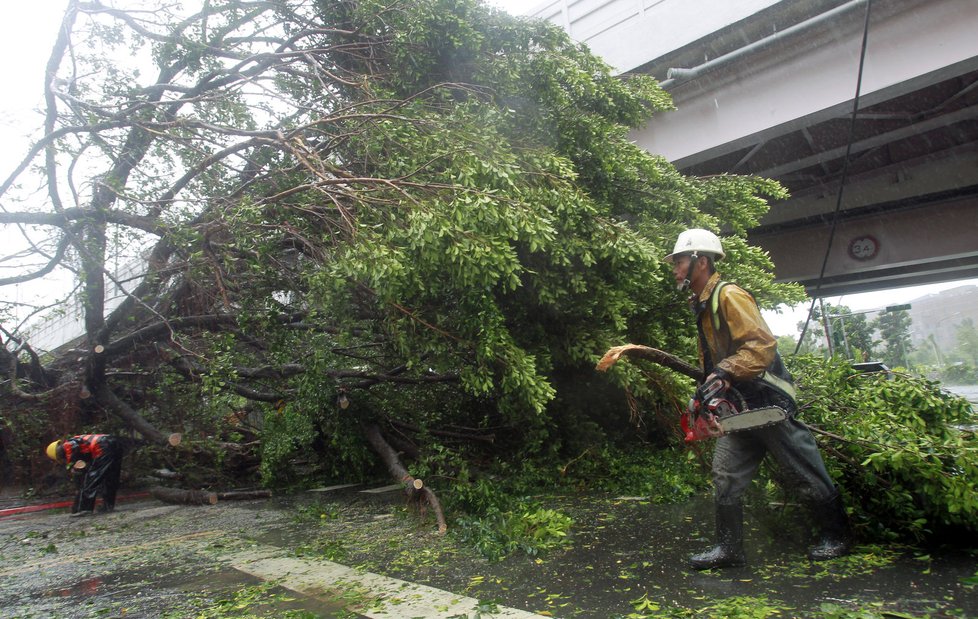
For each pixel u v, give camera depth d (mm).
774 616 2467
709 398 3021
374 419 8234
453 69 7105
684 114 12445
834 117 11000
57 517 7820
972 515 3113
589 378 7066
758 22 10984
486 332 5223
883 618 2334
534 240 4957
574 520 4844
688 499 5402
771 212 16781
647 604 2703
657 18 12039
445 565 3820
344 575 3734
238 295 7285
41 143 7180
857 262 17562
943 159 14477
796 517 3803
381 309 6180
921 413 3799
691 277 3422
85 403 9188
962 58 9203
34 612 3443
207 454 9203
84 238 8172
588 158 6664
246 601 3320
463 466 6184
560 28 6754
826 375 4117
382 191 5719
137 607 3398
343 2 7828
